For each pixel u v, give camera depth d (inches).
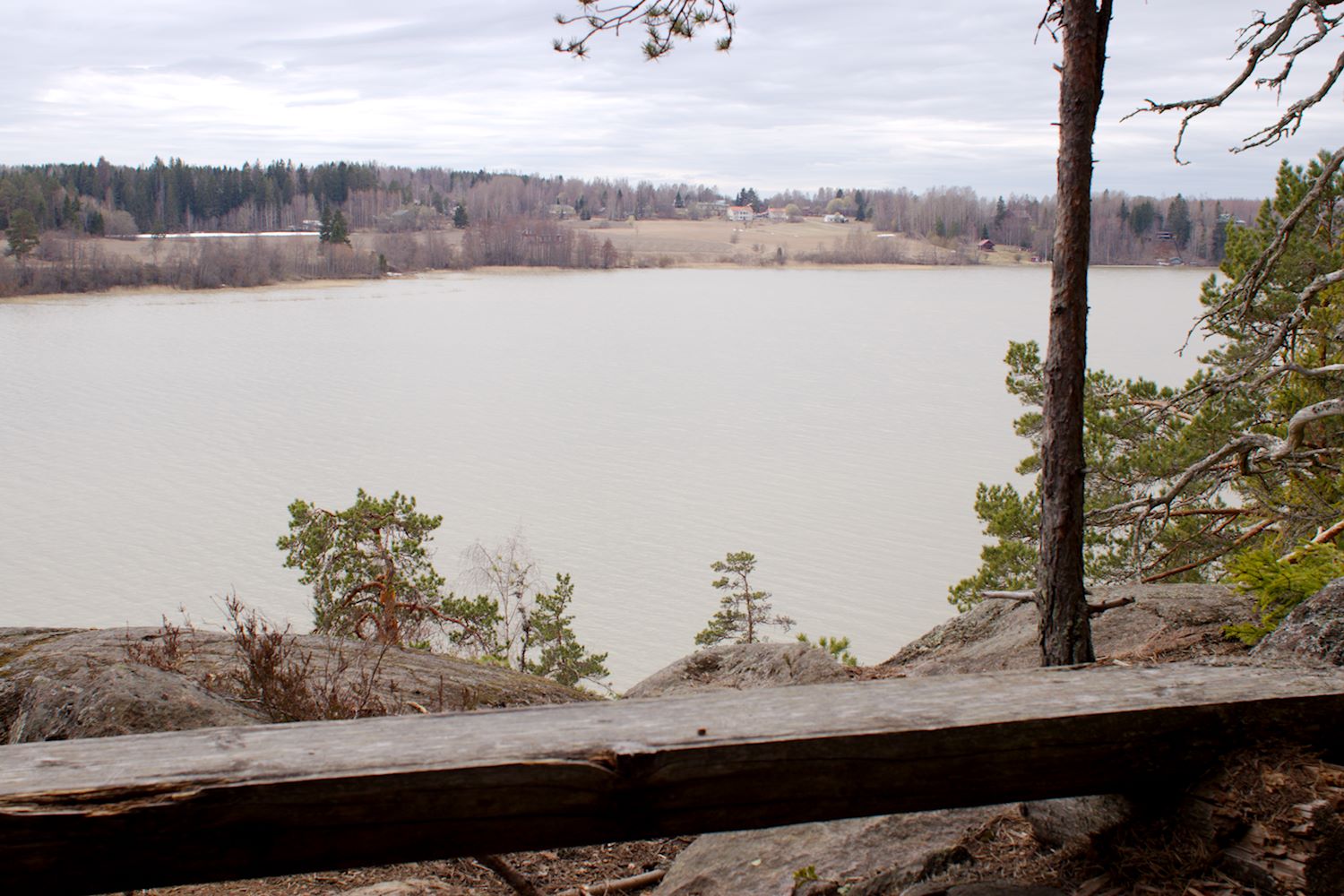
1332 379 412.8
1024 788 92.6
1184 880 93.8
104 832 74.2
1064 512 180.5
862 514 4128.9
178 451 5398.6
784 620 1116.5
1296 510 441.7
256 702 235.6
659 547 3521.2
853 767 87.8
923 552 3548.2
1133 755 94.5
